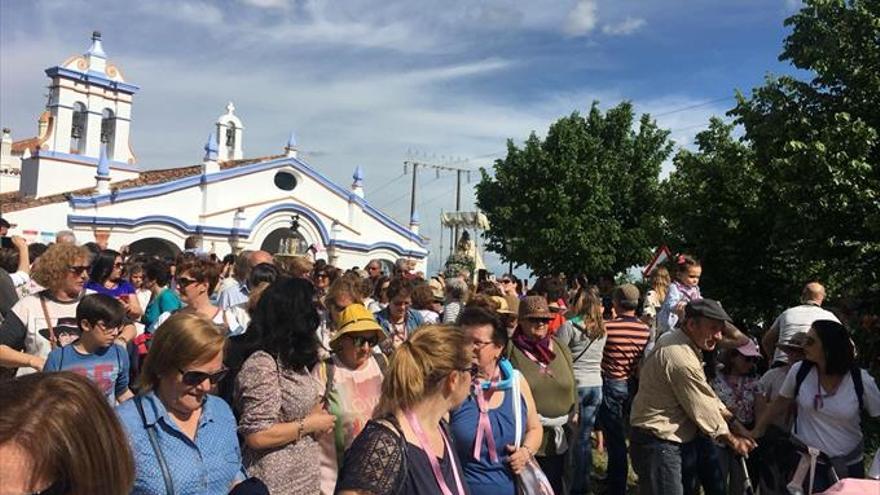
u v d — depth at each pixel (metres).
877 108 13.00
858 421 4.63
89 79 26.84
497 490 3.87
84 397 1.54
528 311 5.16
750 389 5.66
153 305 6.60
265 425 3.41
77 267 4.69
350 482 2.62
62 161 25.97
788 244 14.20
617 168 28.59
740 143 18.16
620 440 6.83
